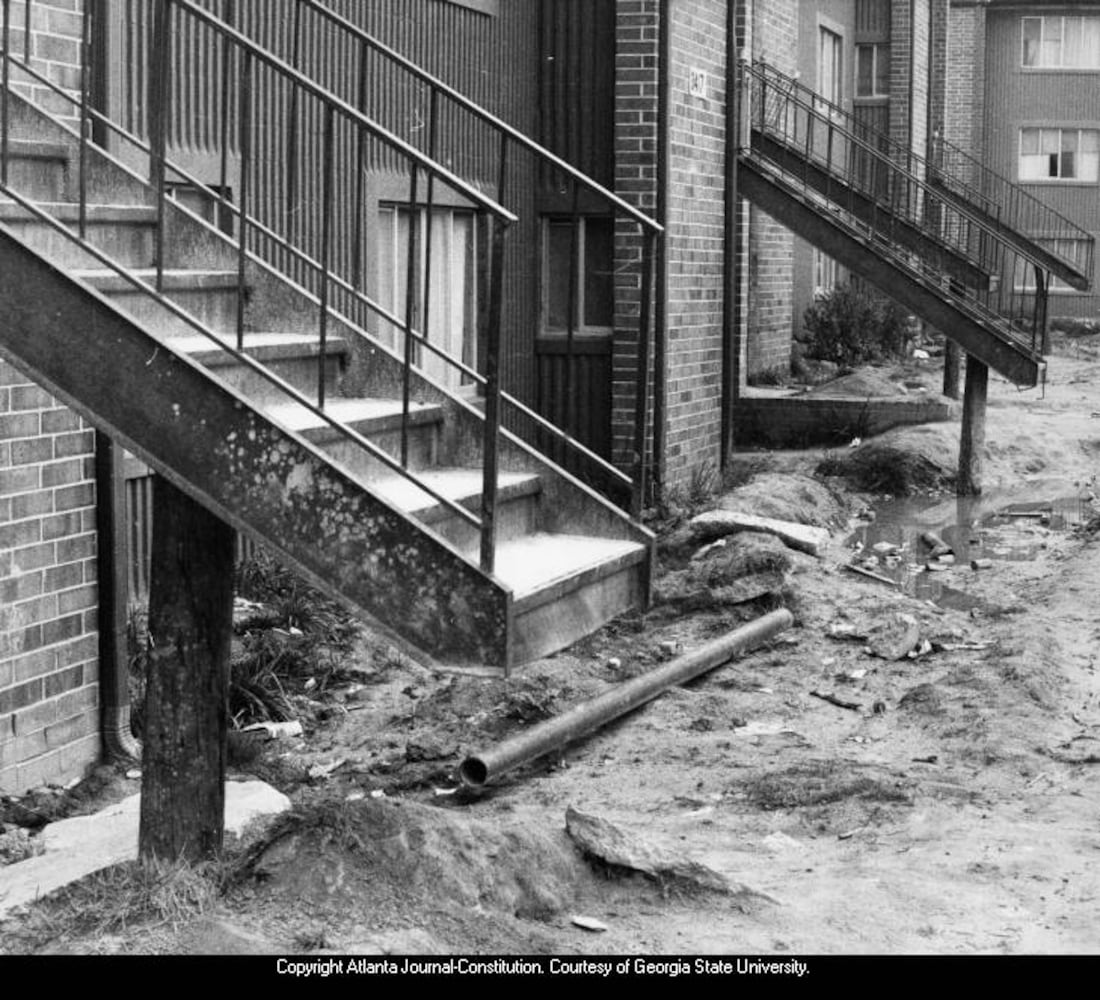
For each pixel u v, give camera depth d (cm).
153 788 691
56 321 634
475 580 612
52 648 964
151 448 630
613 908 693
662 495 1794
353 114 659
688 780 991
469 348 1695
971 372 2055
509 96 1738
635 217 785
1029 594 1495
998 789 955
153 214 858
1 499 924
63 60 973
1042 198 5112
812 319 3275
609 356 1788
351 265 1447
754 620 1323
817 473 2145
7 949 639
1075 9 5025
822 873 785
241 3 1288
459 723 1106
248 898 648
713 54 1908
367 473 741
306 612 1244
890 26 3675
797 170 2212
